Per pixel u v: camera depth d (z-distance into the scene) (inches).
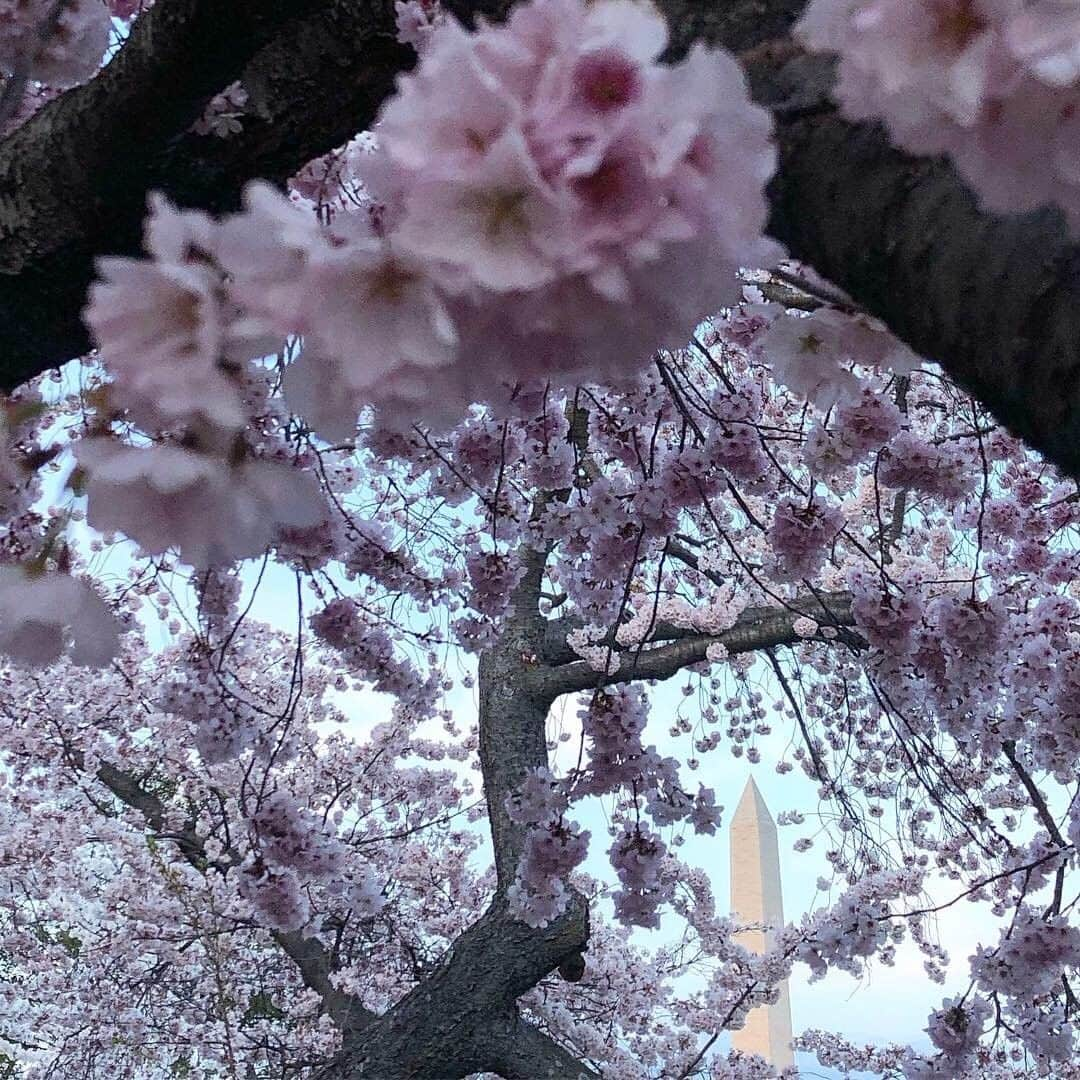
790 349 56.3
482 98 19.4
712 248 21.7
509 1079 143.4
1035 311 24.8
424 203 19.9
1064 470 26.6
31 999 211.5
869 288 30.0
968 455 105.3
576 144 19.4
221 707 118.9
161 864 165.8
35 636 36.4
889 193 28.4
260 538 29.1
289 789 217.6
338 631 130.0
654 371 102.0
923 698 129.3
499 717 171.5
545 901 115.0
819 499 100.4
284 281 21.7
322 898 194.7
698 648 162.6
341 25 45.9
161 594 156.0
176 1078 220.5
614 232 19.7
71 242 49.1
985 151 20.0
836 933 141.5
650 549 161.9
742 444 94.8
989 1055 146.6
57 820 215.5
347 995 194.2
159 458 26.6
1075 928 104.7
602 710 107.4
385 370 21.3
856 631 127.9
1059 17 16.8
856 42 19.6
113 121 45.5
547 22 19.8
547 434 111.5
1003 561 132.9
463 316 22.3
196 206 50.3
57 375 74.0
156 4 42.7
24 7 54.6
